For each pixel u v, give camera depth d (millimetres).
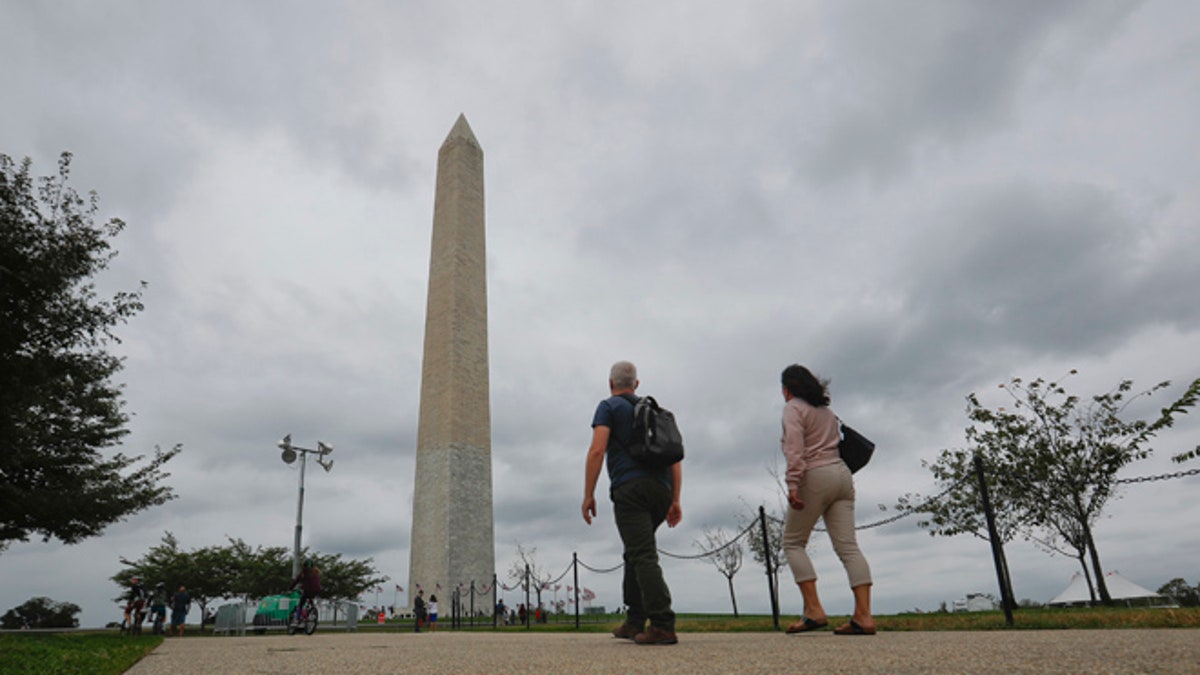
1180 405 12094
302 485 24156
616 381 5184
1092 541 13812
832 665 2645
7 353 15281
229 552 42250
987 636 3891
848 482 5152
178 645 10359
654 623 4520
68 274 15578
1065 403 14812
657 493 4758
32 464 18859
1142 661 2207
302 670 3617
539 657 3740
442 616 31859
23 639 12914
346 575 43344
